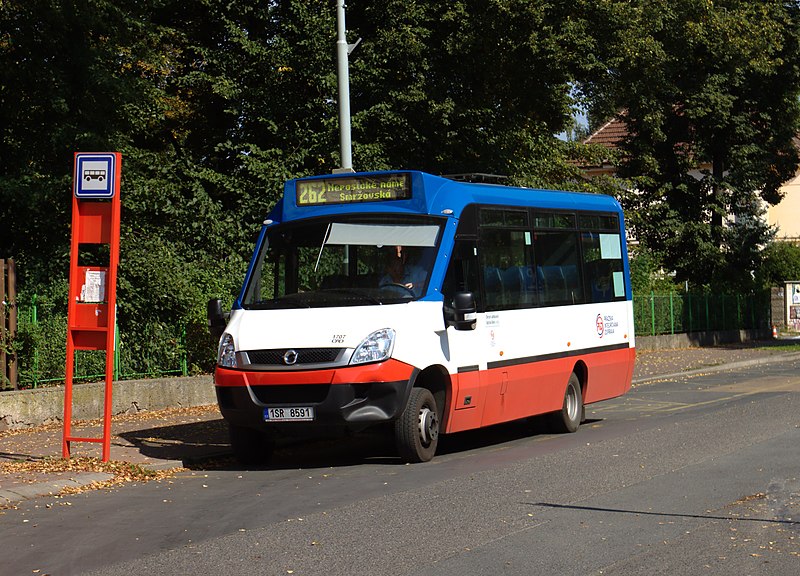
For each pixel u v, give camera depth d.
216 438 14.27
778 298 50.97
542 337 14.45
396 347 11.55
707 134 46.28
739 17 37.94
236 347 11.80
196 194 23.05
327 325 11.62
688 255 47.09
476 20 25.92
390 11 25.91
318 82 25.36
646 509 8.84
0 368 15.27
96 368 16.78
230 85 25.66
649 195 46.28
